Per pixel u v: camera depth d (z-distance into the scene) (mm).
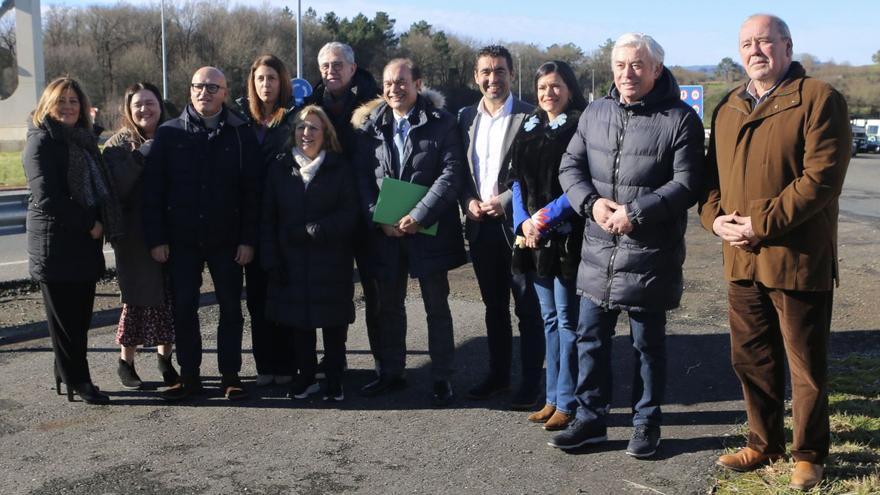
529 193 4320
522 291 4664
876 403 4512
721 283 8297
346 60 5160
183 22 63000
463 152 4852
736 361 3803
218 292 4930
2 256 9680
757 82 3539
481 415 4676
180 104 58656
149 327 5082
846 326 6367
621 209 3791
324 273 4836
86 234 4703
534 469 3916
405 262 4977
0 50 37594
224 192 4828
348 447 4215
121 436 4371
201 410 4777
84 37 61531
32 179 4523
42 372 5453
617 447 4168
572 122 4266
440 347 4863
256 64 5195
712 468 3852
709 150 3859
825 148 3297
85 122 4734
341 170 4891
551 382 4566
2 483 3793
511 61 4773
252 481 3811
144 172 4828
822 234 3441
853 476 3637
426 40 67688
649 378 4020
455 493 3666
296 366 5309
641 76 3805
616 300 3902
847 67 84062
